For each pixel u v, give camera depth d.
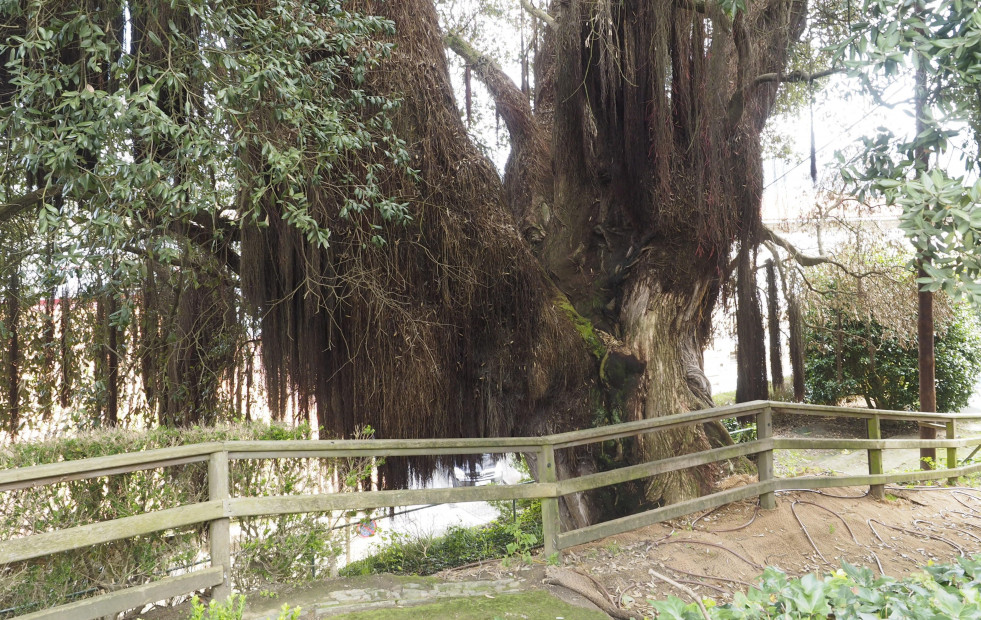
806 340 14.58
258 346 7.83
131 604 3.32
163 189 4.34
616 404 7.99
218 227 7.31
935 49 3.48
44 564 3.61
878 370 15.83
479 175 7.59
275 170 5.02
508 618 3.80
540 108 9.55
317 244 5.99
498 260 7.49
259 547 4.25
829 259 12.20
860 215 11.98
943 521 7.05
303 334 7.20
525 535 5.09
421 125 7.07
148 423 7.64
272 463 4.41
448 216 7.14
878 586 3.29
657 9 7.10
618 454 7.84
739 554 5.29
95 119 4.25
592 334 8.23
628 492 7.77
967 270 3.36
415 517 9.48
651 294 8.12
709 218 7.54
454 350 7.42
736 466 8.50
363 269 6.85
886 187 3.64
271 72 4.64
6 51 5.94
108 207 4.59
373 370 7.00
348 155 6.53
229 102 4.69
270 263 7.27
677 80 7.47
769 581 3.19
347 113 6.36
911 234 3.37
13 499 3.65
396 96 6.68
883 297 12.67
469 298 7.30
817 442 6.81
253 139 5.44
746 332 8.70
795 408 6.63
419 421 7.07
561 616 3.86
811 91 9.02
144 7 5.11
